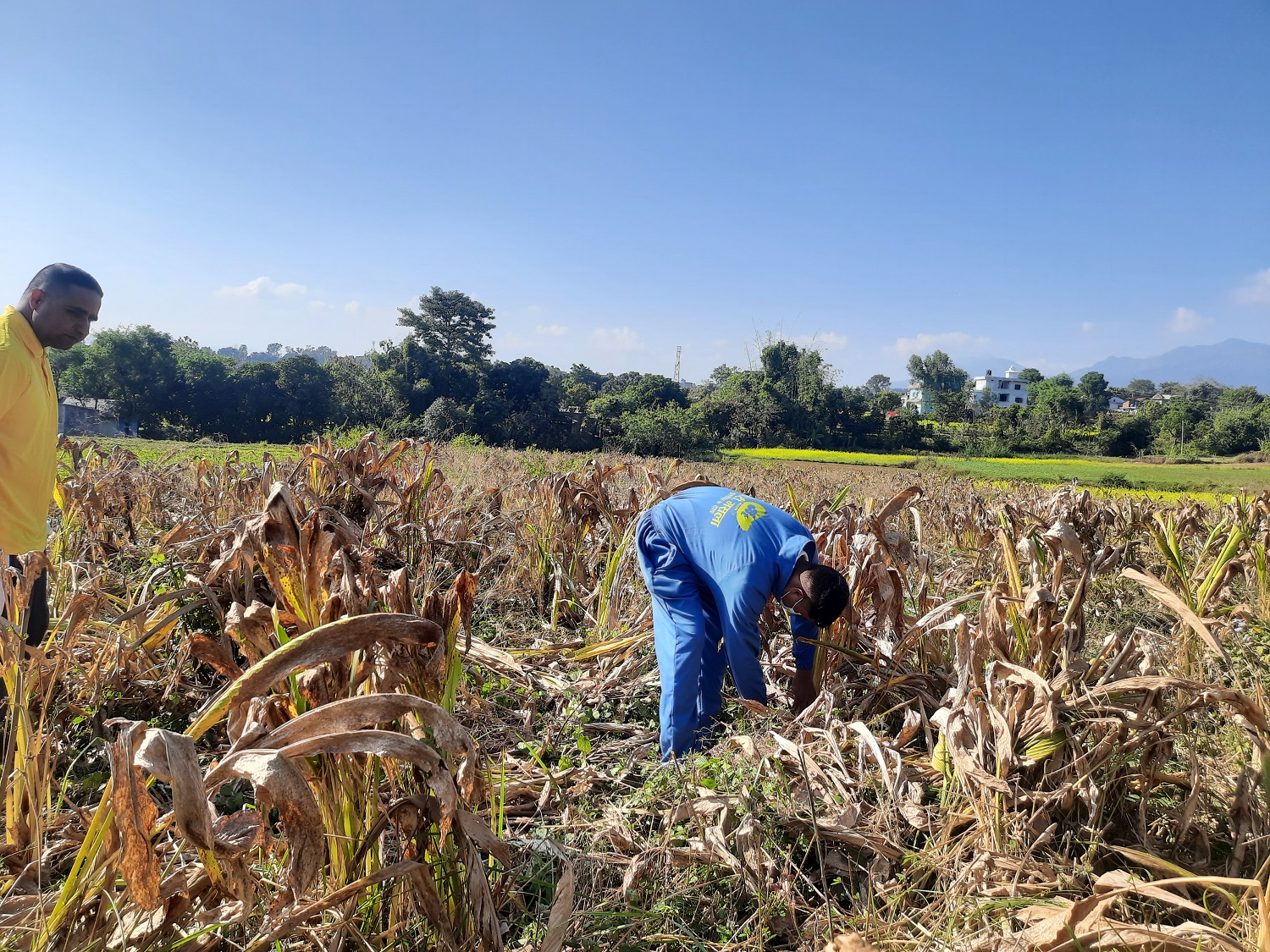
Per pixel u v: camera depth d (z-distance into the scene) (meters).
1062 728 2.44
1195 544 7.56
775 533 3.24
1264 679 3.54
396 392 56.59
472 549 5.75
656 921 2.15
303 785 1.33
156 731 1.30
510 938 2.08
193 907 1.75
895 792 2.51
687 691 3.19
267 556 1.92
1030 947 1.83
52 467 3.04
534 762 3.02
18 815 1.93
